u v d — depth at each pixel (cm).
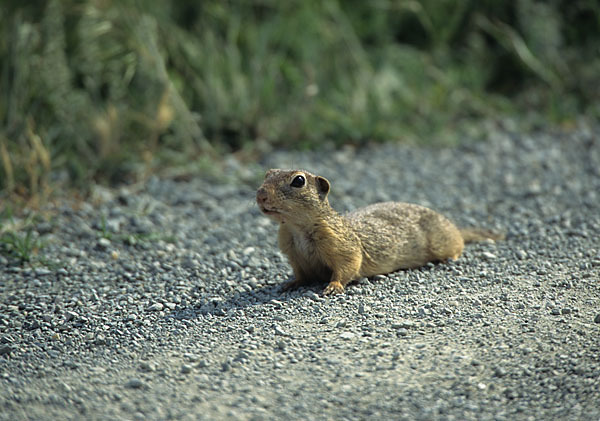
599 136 1662
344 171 1522
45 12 1519
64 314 885
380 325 790
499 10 1920
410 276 953
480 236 1107
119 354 761
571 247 1034
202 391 671
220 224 1250
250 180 1468
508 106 1834
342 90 1755
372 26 1891
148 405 649
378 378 678
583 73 1875
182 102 1555
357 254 914
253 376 693
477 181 1449
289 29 1781
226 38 1767
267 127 1675
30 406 652
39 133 1419
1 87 1439
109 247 1136
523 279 913
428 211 1024
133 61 1541
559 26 1923
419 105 1797
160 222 1253
